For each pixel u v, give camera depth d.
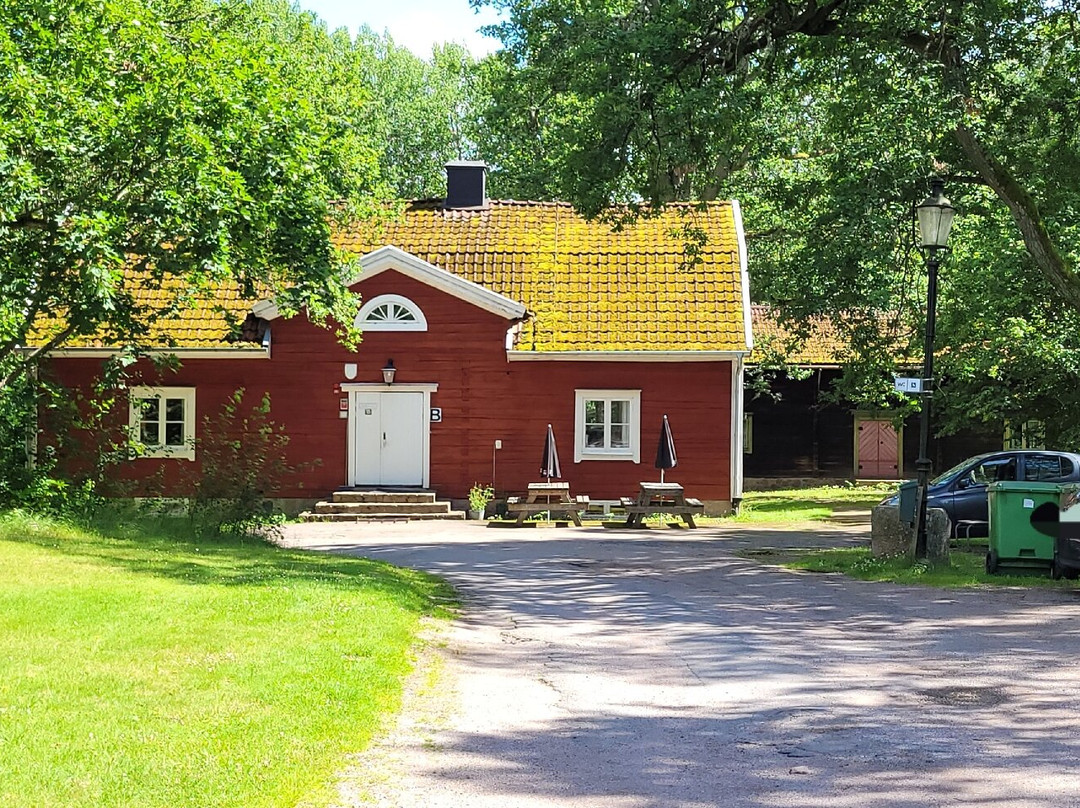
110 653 8.88
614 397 30.83
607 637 11.77
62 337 19.75
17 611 10.38
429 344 30.89
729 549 21.94
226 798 5.75
